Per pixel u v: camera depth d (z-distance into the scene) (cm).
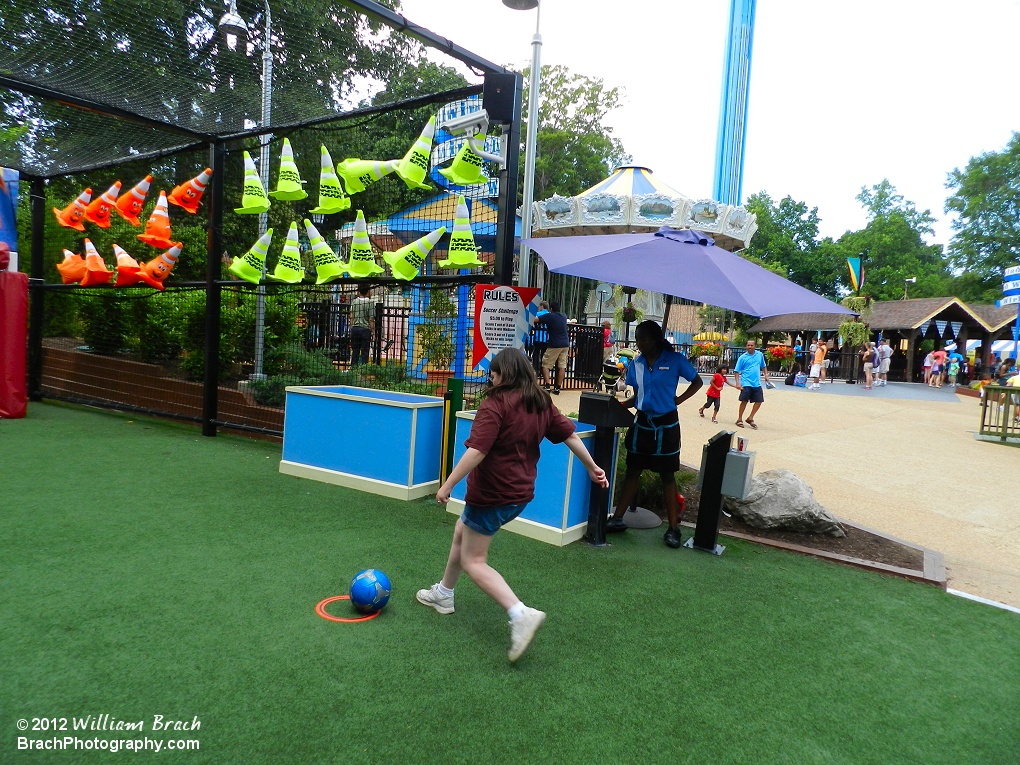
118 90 679
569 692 283
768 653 336
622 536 518
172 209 1190
